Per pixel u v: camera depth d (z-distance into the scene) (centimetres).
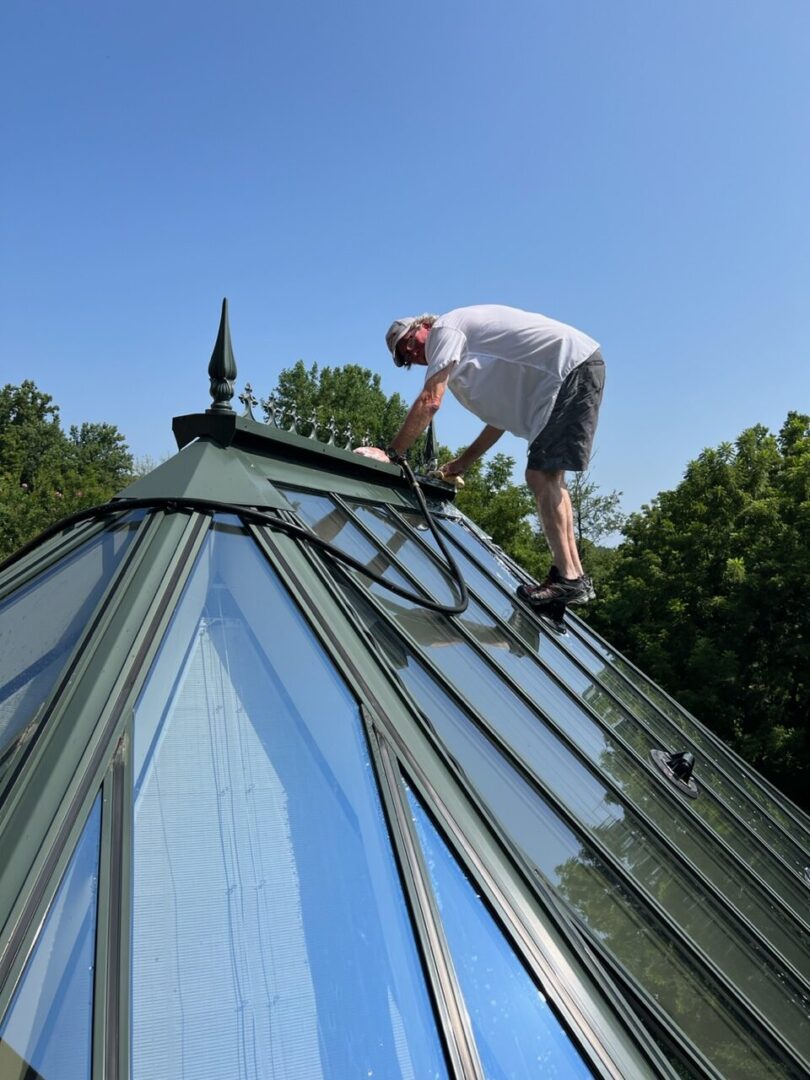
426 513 405
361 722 187
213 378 276
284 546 229
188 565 197
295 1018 128
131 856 132
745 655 2225
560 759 280
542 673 369
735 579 2209
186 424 278
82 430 8550
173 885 135
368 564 318
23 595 223
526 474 442
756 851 371
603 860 226
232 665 183
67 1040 110
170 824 144
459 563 461
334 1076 124
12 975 110
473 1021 138
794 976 255
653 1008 172
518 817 212
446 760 191
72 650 168
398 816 166
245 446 302
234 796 155
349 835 159
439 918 151
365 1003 134
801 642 2145
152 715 159
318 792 165
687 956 213
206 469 241
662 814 313
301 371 5259
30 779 136
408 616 297
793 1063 197
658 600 2495
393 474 464
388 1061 128
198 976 126
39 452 6806
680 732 511
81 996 115
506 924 157
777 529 2253
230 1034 123
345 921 144
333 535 317
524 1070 135
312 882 148
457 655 298
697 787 403
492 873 167
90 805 134
